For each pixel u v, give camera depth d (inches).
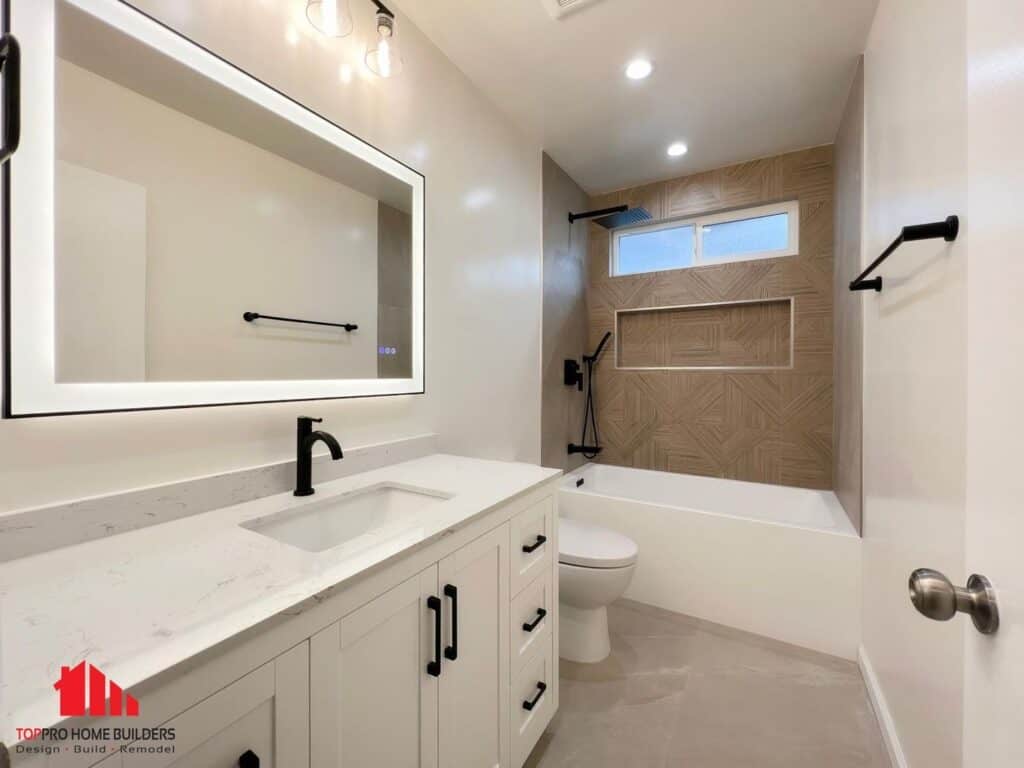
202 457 41.0
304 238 50.5
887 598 57.4
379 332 59.2
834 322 98.3
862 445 71.5
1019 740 17.0
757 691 65.1
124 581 27.0
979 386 20.7
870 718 59.9
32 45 30.9
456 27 65.5
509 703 46.6
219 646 21.2
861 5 61.5
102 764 17.8
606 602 70.7
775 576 78.4
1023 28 17.3
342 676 28.3
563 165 110.1
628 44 69.0
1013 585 17.8
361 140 55.9
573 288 118.6
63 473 32.5
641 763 52.8
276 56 47.0
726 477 113.6
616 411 127.5
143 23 36.5
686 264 120.7
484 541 42.3
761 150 103.3
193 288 40.8
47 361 31.4
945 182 39.6
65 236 32.6
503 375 87.5
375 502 50.9
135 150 36.9
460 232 74.7
